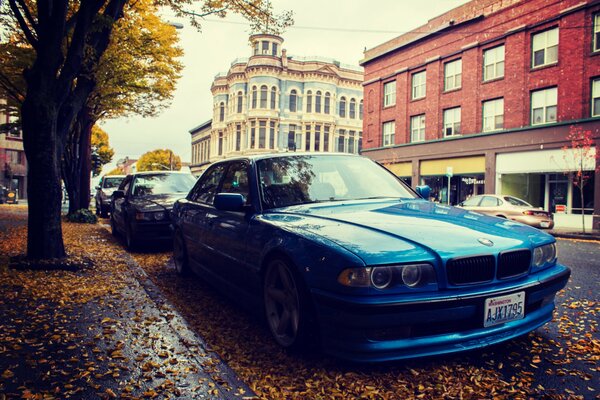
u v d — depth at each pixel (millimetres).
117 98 15258
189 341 3385
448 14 25016
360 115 49312
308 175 4301
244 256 3859
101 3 6570
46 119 6445
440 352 2754
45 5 6234
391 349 2672
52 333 3551
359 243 2822
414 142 27250
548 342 3551
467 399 2631
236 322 4109
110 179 20922
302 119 46438
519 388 2756
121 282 5363
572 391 2723
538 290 3092
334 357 3113
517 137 20969
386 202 3986
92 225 14211
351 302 2621
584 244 11898
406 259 2699
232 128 48812
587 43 18438
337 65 49438
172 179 9984
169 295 5121
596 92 18266
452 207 3988
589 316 4336
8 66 11828
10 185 42438
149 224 8195
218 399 2506
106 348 3232
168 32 13414
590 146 17281
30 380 2713
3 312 4090
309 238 3037
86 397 2514
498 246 2957
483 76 23234
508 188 21766
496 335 2945
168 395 2535
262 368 3053
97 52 7285
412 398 2631
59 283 5277
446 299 2699
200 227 5156
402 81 28516
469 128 23781
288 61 46656
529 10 20625
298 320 3078
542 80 20062
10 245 8336
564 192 19328
